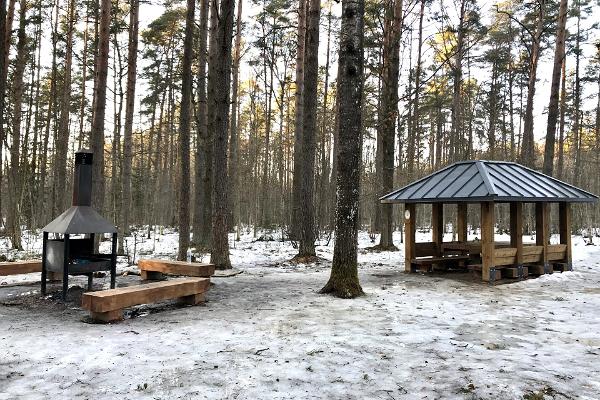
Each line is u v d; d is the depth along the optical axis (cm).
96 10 2033
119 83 2350
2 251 1673
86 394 382
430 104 2823
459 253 1262
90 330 596
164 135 3975
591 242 2259
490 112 3425
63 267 791
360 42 868
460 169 1198
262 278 1089
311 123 1441
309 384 409
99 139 1346
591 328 630
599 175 3984
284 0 2650
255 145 3631
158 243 2241
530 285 1023
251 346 524
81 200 843
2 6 1077
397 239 2598
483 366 461
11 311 713
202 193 2055
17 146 1830
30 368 446
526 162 2412
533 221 2869
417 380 421
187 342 539
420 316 697
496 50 3158
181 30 2408
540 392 393
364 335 578
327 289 880
